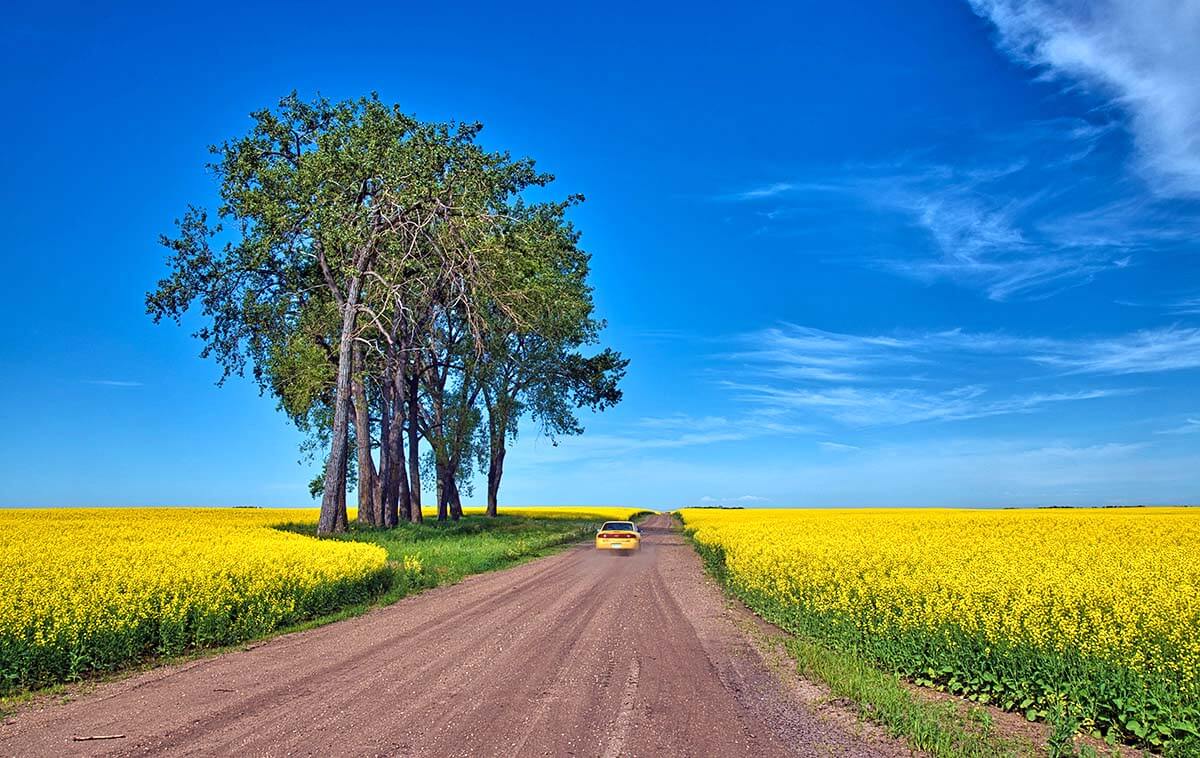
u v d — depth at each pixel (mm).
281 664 9594
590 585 18656
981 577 11953
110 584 11742
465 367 45406
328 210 32969
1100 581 11430
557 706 7516
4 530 26156
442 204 32375
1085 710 7266
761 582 15703
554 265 45844
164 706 7605
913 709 7430
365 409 38250
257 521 39000
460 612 14141
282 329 36156
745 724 7141
